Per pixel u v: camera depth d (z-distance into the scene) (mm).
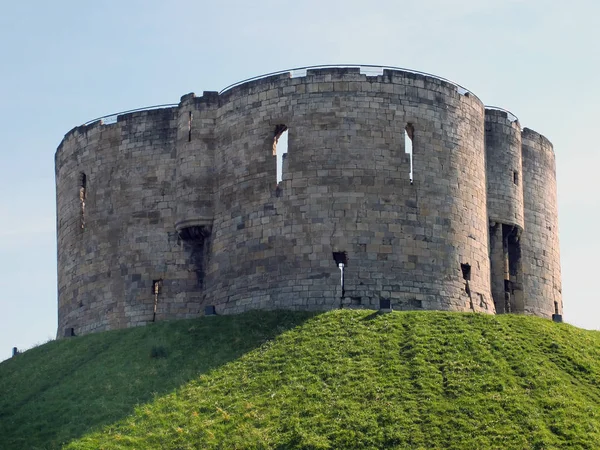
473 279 74812
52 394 66000
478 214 76500
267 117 74562
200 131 77438
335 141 73062
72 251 81938
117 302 78312
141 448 57719
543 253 84375
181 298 76938
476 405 58688
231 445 57000
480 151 77875
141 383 64812
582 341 67562
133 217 78875
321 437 56719
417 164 73812
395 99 74062
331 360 63594
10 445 60562
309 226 72188
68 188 83375
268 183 73688
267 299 72188
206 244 76812
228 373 63812
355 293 71125
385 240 72188
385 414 58031
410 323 67438
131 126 80062
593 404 59844
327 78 73875
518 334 66938
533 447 55469
